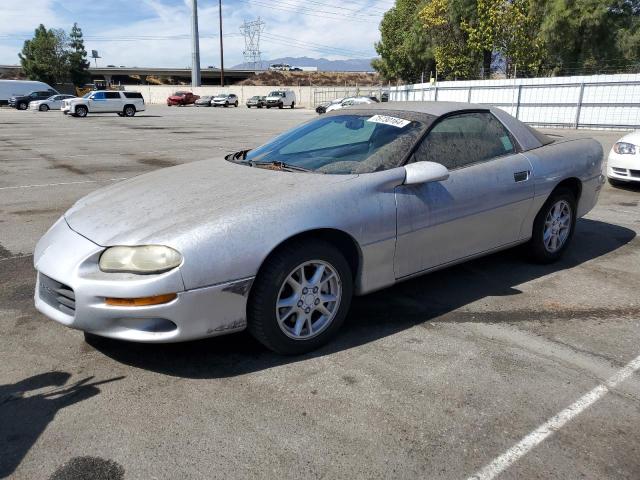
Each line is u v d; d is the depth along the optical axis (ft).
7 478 7.09
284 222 9.50
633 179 25.79
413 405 8.63
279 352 10.03
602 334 11.09
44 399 8.82
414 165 11.11
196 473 7.16
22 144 51.83
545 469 7.22
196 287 8.87
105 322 9.00
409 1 138.62
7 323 11.62
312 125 13.91
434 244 11.79
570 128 70.03
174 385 9.21
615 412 8.45
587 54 89.76
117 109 110.52
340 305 10.50
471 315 11.98
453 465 7.30
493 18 88.84
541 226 14.56
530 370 9.67
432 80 108.47
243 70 373.20
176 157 41.50
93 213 10.39
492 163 12.98
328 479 7.06
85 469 7.25
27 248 17.34
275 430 8.02
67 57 249.75
